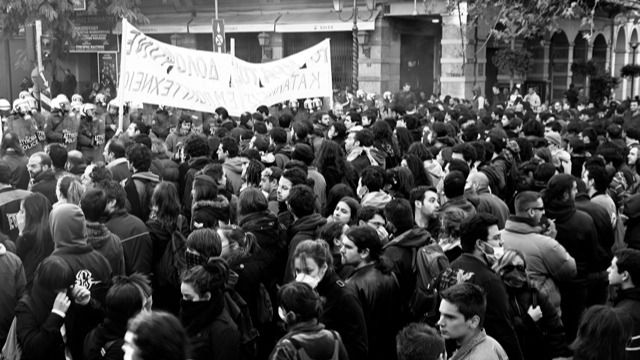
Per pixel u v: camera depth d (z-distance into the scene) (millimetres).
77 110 14273
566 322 6812
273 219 6359
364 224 5617
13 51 32219
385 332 5480
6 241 6008
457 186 6707
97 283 5090
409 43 29672
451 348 5230
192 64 12367
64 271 4848
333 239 6020
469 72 27078
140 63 11703
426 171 8711
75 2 27000
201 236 5188
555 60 33219
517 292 5586
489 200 7664
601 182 8078
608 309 4016
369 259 5500
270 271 6270
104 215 6020
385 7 27406
